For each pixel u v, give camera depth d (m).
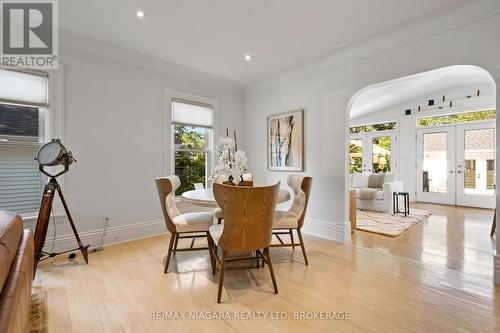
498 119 2.11
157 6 2.29
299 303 1.84
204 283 2.14
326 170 3.48
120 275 2.28
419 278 2.23
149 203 3.54
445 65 2.38
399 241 3.32
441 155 6.38
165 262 2.60
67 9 2.33
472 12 2.21
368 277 2.25
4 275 0.94
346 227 3.27
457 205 6.11
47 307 1.76
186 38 2.88
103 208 3.13
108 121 3.16
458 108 5.99
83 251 2.52
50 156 2.27
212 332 1.52
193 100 4.06
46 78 2.74
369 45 2.92
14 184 2.68
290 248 3.05
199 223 2.43
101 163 3.11
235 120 4.69
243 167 2.63
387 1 2.19
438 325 1.58
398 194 5.14
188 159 4.12
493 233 3.52
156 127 3.61
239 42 2.97
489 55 2.15
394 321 1.62
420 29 2.52
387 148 7.25
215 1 2.21
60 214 2.82
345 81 3.23
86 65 2.99
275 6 2.28
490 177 5.71
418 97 6.59
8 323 0.76
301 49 3.15
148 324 1.59
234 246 1.90
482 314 1.69
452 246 3.10
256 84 4.48
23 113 2.70
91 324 1.58
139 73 3.44
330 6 2.27
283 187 4.11
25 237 1.44
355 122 7.81
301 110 3.76
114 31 2.73
